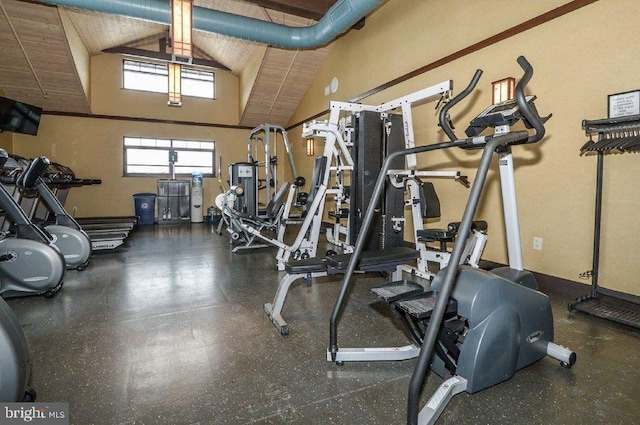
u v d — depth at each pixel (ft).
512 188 6.33
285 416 4.85
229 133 29.99
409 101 11.40
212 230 23.73
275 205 17.72
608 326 7.84
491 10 11.68
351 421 4.75
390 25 16.62
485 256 12.14
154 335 7.43
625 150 8.17
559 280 9.95
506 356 5.49
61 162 25.00
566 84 9.61
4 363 4.17
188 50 11.30
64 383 5.61
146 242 18.85
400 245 12.53
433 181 14.38
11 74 20.36
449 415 4.87
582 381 5.71
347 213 13.70
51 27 17.26
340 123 13.17
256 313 8.73
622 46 8.41
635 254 8.37
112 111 26.22
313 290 10.60
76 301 9.49
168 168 28.30
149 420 4.76
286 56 22.34
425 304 5.54
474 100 12.36
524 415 4.88
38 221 14.35
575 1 9.30
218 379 5.78
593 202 9.13
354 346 6.92
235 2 19.03
